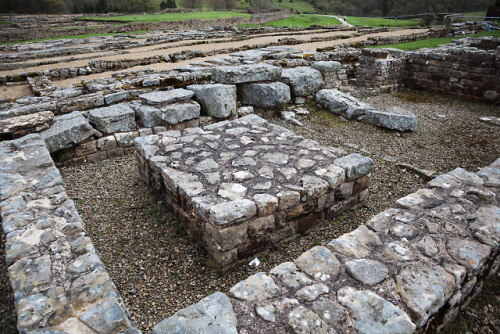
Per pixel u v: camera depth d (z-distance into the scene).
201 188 3.77
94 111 6.23
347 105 7.73
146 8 43.75
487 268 3.14
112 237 4.11
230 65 8.48
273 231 3.75
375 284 2.47
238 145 4.92
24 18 33.31
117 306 2.24
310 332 2.10
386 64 9.58
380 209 4.66
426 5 31.33
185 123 6.76
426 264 2.64
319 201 4.02
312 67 9.14
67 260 2.66
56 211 3.27
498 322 3.01
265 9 42.41
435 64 9.80
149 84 7.50
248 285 2.47
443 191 3.65
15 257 2.67
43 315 2.17
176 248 3.91
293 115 7.95
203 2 48.56
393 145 6.61
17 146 4.74
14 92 9.31
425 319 2.29
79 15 37.94
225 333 2.07
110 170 5.77
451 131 7.23
